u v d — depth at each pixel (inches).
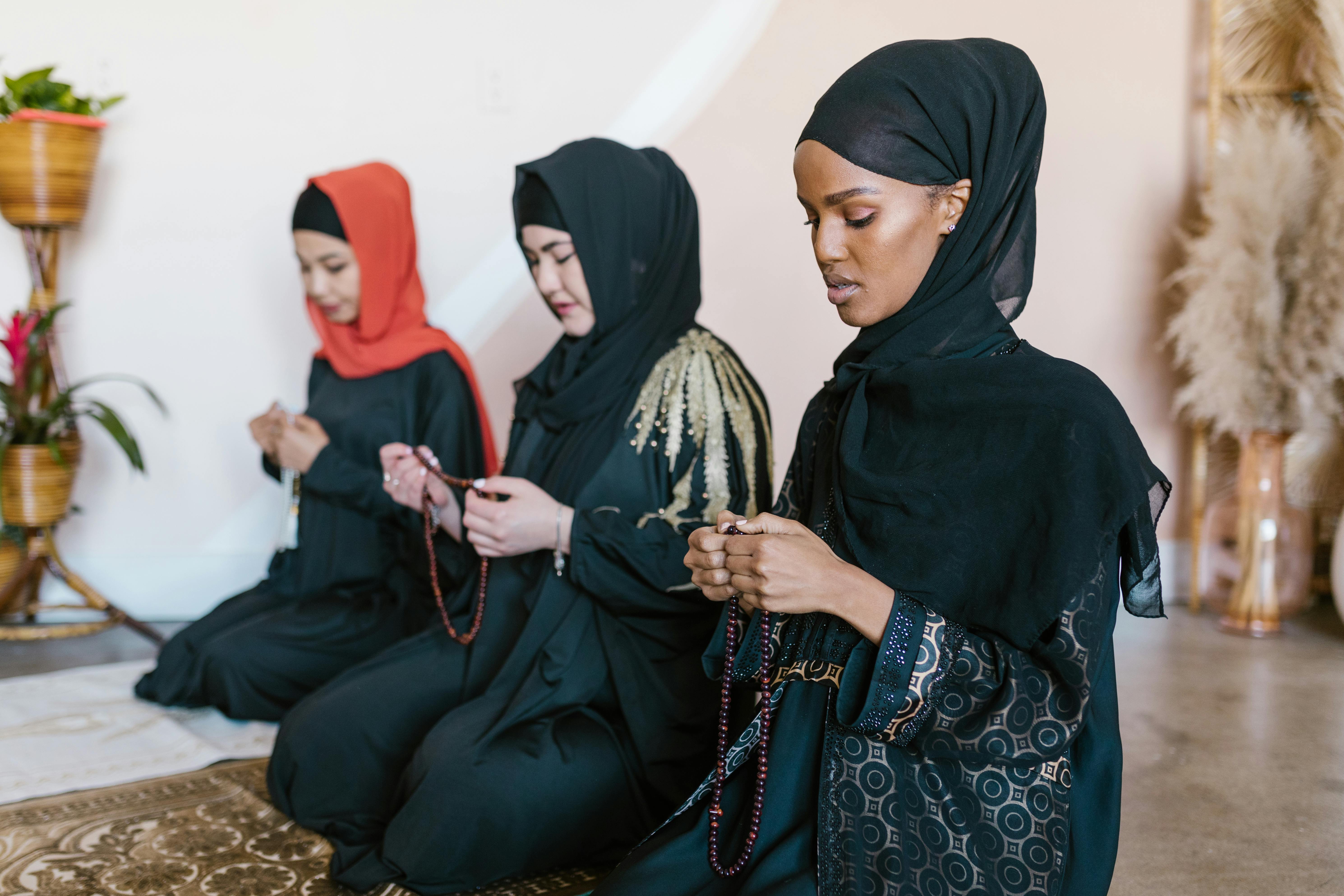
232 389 133.5
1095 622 39.1
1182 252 140.8
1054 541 39.4
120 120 129.3
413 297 101.3
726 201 132.5
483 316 133.8
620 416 69.8
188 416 133.4
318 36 130.3
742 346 134.0
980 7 132.6
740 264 133.0
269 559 134.8
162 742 88.7
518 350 134.5
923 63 43.8
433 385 96.4
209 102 130.1
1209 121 136.4
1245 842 71.9
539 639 67.6
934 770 42.2
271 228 132.0
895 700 40.6
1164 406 143.7
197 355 132.9
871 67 44.4
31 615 127.4
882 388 45.7
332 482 91.9
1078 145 137.9
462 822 60.6
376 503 91.7
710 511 66.6
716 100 131.5
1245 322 126.0
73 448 122.6
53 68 117.0
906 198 43.9
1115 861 46.0
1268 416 126.7
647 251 71.8
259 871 65.9
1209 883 66.3
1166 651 120.0
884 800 42.2
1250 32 136.4
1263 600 127.6
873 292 45.4
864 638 42.6
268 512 134.6
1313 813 76.5
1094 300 140.8
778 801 44.6
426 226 132.7
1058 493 39.8
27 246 120.1
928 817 41.9
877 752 42.6
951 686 40.9
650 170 72.6
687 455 67.7
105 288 131.3
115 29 128.3
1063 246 139.5
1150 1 136.9
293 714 74.2
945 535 41.6
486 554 67.1
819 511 47.7
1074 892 41.9
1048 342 140.7
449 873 61.1
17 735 89.9
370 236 95.7
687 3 131.0
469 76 131.3
